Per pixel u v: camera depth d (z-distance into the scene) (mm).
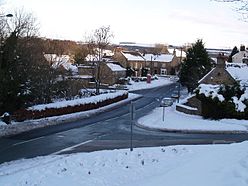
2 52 36156
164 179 10617
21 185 13141
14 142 27297
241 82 56156
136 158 16250
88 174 13992
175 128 36500
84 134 32312
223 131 36062
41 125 36031
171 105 61406
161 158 16031
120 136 31812
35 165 18734
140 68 136000
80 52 99688
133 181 12523
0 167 18953
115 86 94375
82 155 17578
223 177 9422
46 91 50125
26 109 38469
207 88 47594
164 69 142250
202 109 45594
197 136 33062
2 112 36125
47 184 12984
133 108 20328
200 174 10281
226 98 44531
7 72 35812
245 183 8617
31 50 47750
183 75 77875
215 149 16188
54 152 24062
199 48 77312
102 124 39188
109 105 58719
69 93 59844
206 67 77000
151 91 90750
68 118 42031
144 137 31625
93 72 86438
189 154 16328
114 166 15062
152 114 49281
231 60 120188
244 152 12672
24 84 39188
